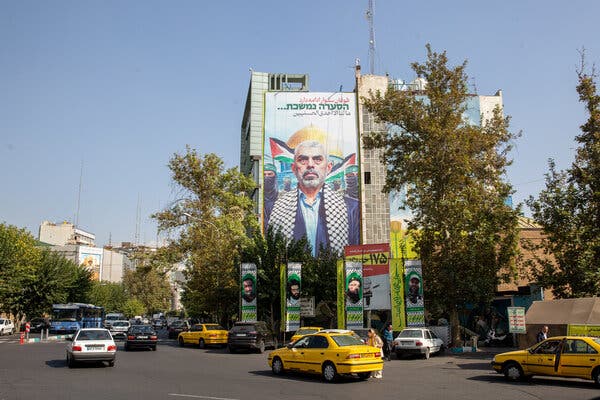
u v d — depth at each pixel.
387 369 21.20
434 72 32.84
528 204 28.05
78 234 144.75
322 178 56.94
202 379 16.91
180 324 49.97
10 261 50.69
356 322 31.38
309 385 15.80
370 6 61.59
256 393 13.89
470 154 32.25
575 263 26.17
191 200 47.00
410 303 30.30
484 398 13.23
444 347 29.33
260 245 39.94
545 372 16.11
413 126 33.12
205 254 44.50
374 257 35.72
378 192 57.00
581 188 27.00
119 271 139.75
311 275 39.16
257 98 58.81
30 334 55.97
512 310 24.77
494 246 30.44
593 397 13.30
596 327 21.08
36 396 12.84
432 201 31.25
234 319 48.19
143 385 15.13
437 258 31.25
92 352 19.61
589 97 26.94
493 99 59.38
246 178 48.47
